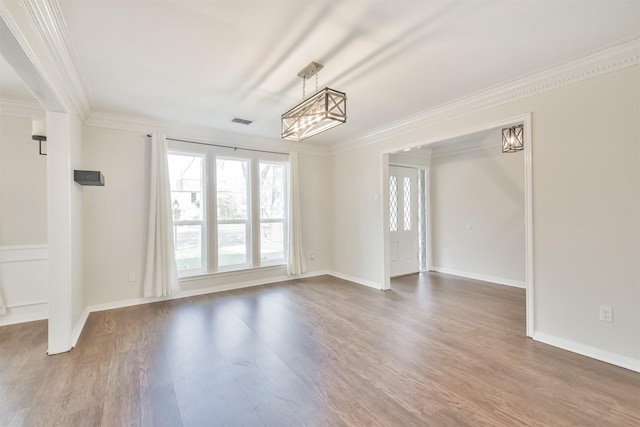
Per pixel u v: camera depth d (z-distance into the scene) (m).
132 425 1.74
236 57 2.45
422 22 2.03
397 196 5.73
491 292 4.53
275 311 3.71
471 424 1.73
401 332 3.05
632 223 2.32
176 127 4.29
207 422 1.77
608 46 2.33
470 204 5.53
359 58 2.48
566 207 2.66
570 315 2.64
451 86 3.05
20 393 2.04
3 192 3.33
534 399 1.95
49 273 2.61
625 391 2.02
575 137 2.59
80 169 3.39
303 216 5.54
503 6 1.87
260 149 5.06
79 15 1.89
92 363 2.44
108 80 2.84
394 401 1.95
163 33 2.11
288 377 2.24
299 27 2.07
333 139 5.29
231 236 4.84
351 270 5.34
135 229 4.00
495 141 5.15
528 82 2.85
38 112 3.47
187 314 3.61
